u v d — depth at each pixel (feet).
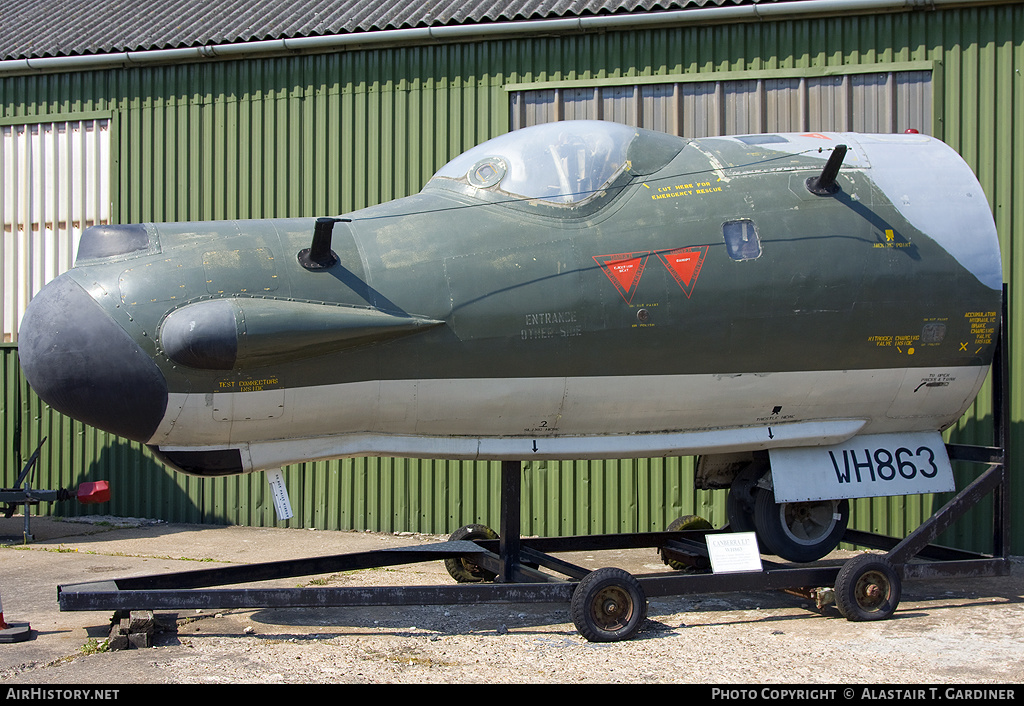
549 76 29.91
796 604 20.40
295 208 31.68
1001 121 27.35
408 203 18.95
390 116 30.94
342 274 16.89
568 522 29.43
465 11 31.12
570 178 18.44
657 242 18.15
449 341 17.17
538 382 17.76
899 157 20.29
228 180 32.24
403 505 30.37
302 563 19.22
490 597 17.15
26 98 34.24
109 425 16.51
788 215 18.88
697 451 19.71
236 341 15.71
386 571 24.68
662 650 16.52
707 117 29.07
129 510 32.86
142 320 15.99
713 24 28.81
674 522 25.68
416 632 17.93
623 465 29.25
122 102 33.22
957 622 18.69
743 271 18.33
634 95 29.50
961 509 19.89
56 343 16.12
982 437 27.12
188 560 25.66
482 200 18.49
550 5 30.55
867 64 28.04
